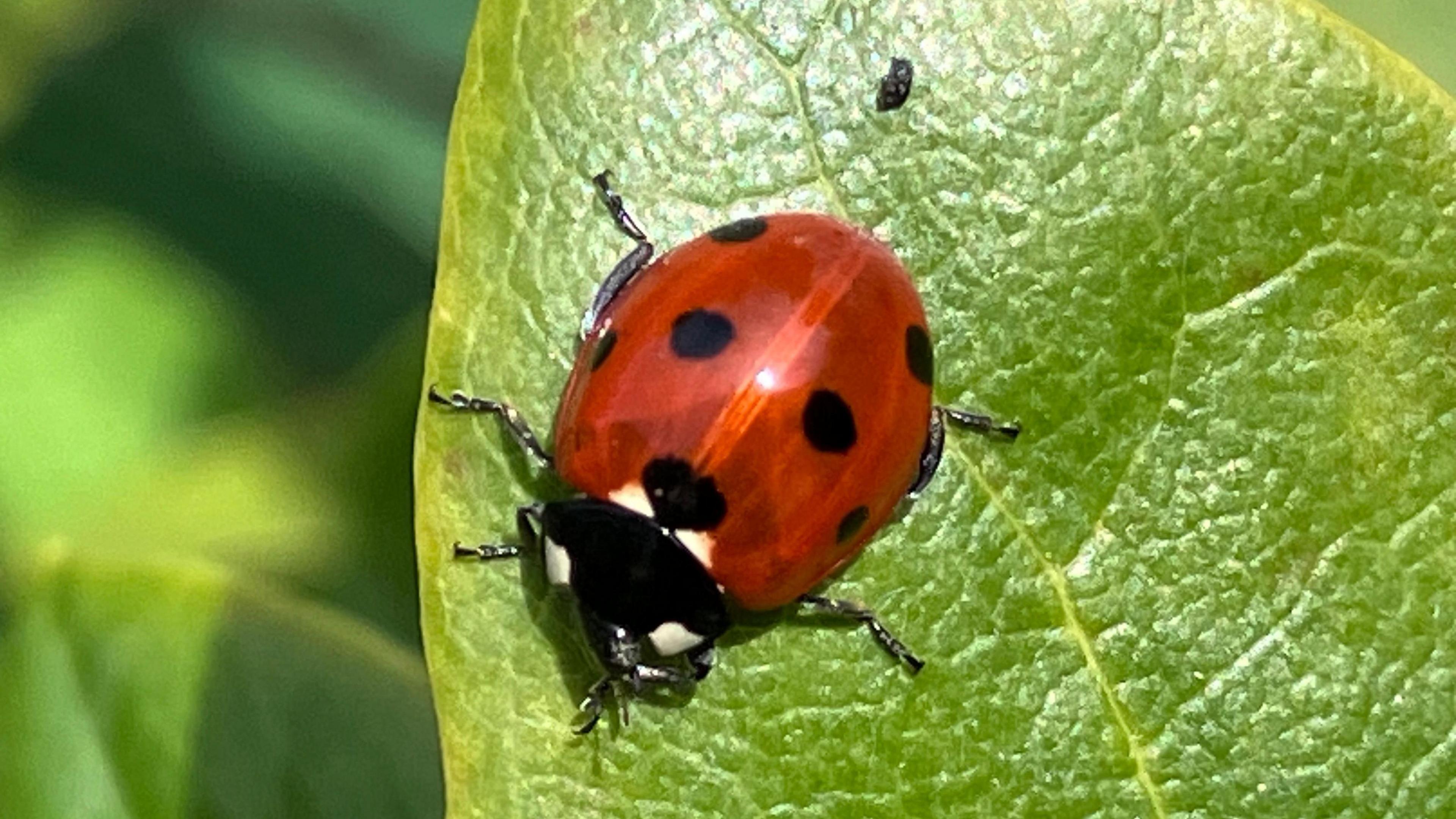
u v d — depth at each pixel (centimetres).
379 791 6
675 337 5
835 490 5
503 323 5
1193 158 5
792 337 5
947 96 5
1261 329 5
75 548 6
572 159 5
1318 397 5
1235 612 5
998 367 5
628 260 5
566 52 5
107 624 6
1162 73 5
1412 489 5
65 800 6
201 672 6
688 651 5
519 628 5
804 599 5
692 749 5
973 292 5
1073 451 5
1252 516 5
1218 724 5
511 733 5
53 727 6
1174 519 5
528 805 5
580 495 6
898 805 5
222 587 6
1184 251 5
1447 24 6
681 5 5
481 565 5
